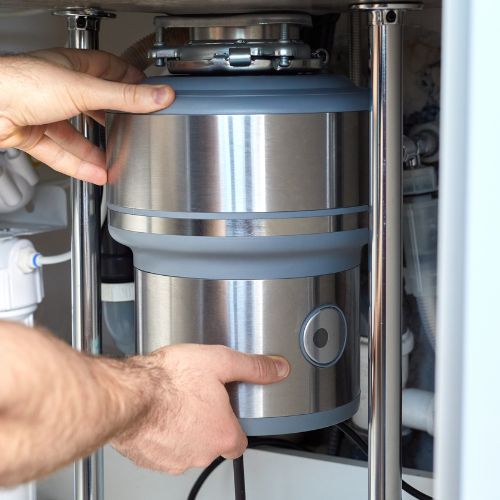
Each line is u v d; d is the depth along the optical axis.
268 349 0.84
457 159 0.45
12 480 0.56
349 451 1.32
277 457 1.29
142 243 0.86
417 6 0.80
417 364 1.31
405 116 1.30
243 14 0.89
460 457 0.46
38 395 0.54
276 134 0.79
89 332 1.09
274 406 0.84
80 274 1.08
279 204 0.80
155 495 1.35
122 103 0.83
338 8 0.98
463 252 0.45
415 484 1.22
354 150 0.84
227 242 0.80
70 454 0.59
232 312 0.83
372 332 0.84
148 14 1.35
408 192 1.22
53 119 0.89
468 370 0.45
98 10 1.05
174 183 0.82
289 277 0.83
